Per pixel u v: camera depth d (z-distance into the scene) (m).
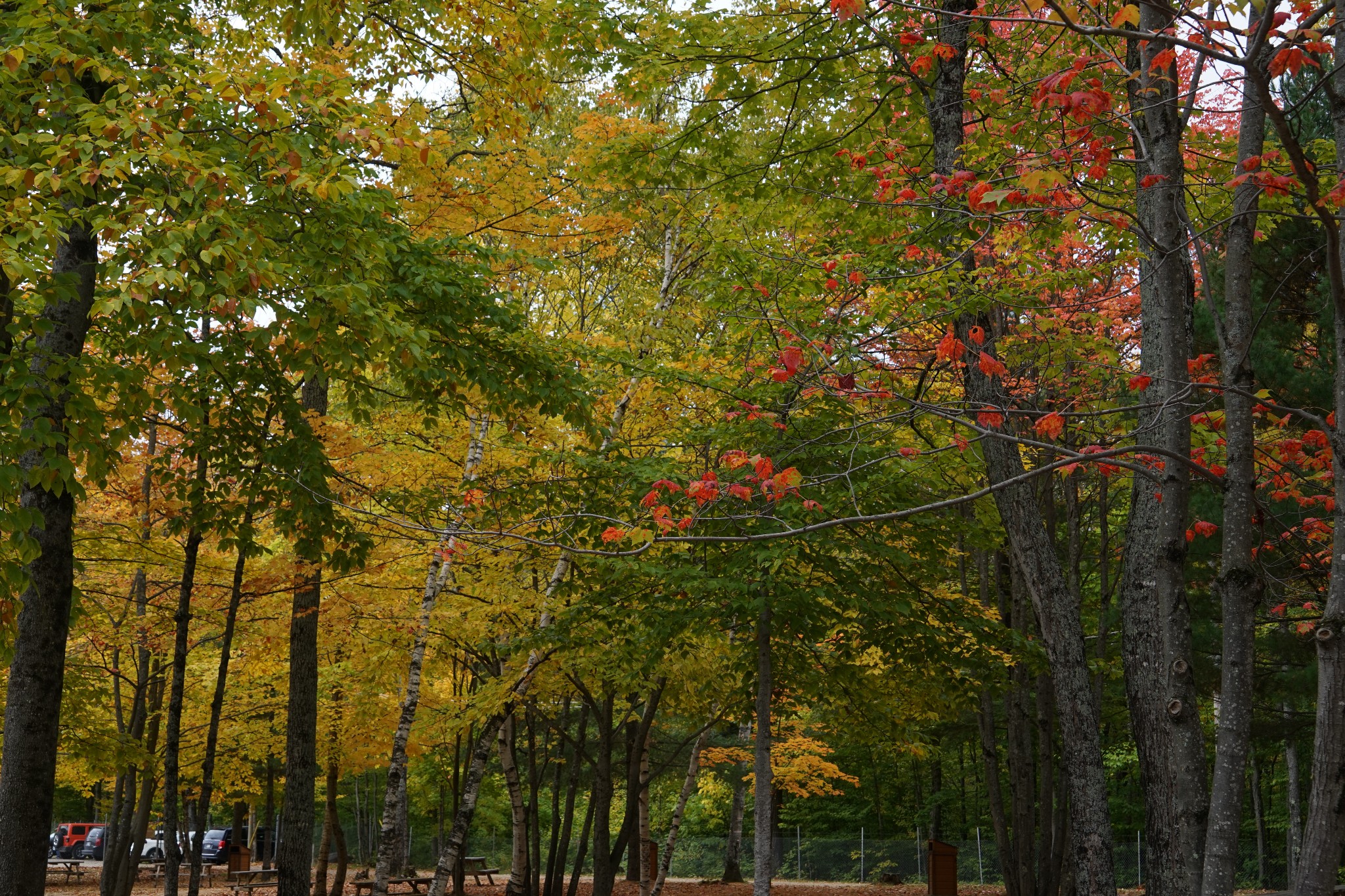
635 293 14.18
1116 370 10.67
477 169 10.42
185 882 26.73
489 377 9.46
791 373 5.26
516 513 10.71
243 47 9.80
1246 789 30.97
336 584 12.48
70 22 6.45
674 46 9.34
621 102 13.74
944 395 11.35
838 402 9.16
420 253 9.19
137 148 5.92
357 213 7.87
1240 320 4.09
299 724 11.38
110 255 6.93
